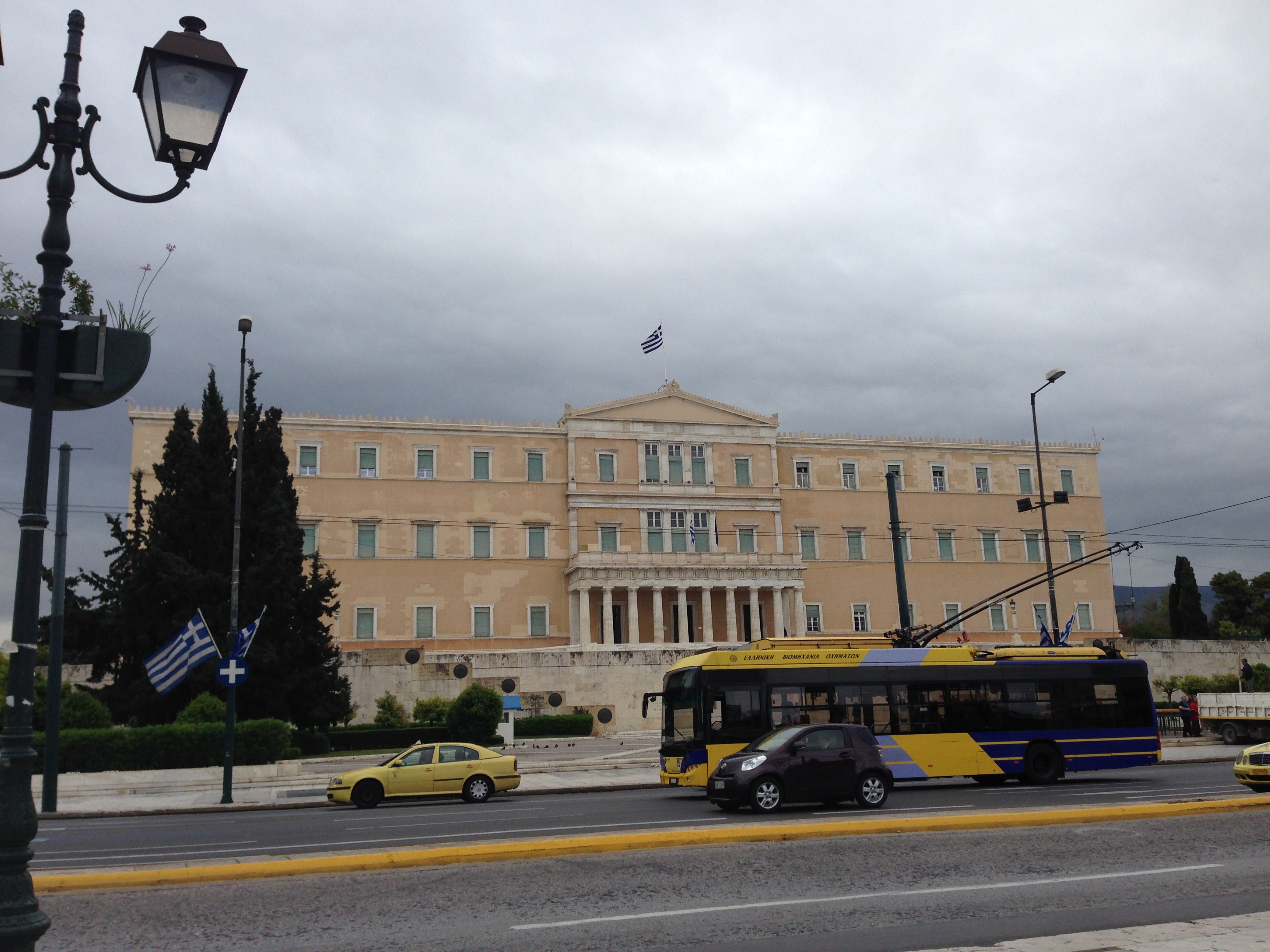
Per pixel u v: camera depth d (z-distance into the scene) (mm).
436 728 52438
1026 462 101312
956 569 96750
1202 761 40719
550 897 13156
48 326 8266
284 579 49781
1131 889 13523
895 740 30000
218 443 51156
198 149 8836
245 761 40250
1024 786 31328
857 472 96500
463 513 85812
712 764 28609
